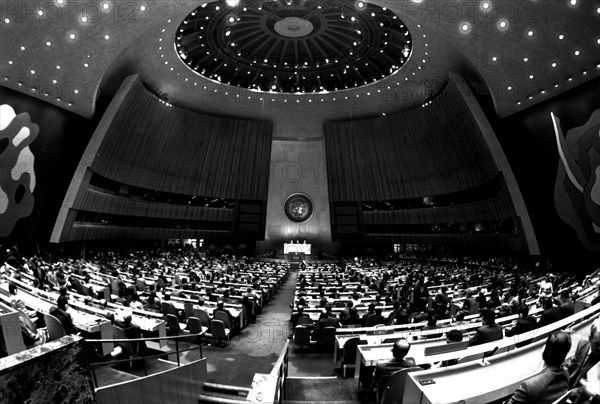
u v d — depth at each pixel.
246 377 7.98
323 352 9.66
